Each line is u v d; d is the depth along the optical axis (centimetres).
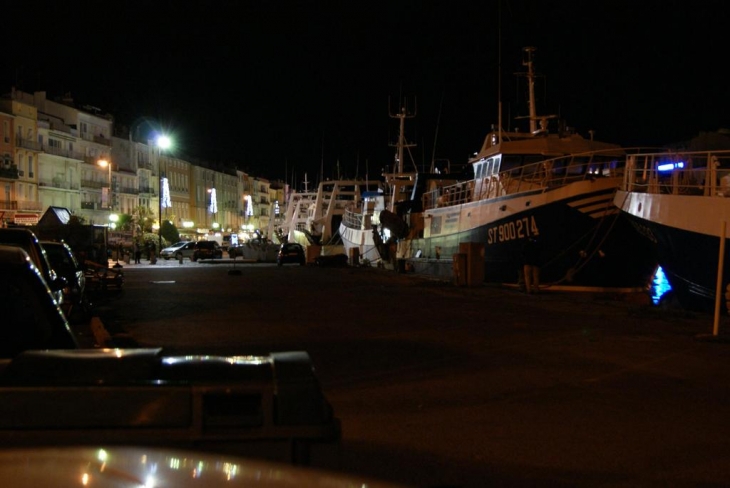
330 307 1867
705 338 1232
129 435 265
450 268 2830
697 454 636
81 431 264
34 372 292
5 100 6825
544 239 2223
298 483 201
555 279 2225
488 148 2653
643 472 589
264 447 274
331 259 4562
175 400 271
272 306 1905
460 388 895
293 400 278
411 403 820
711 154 1606
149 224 8762
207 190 12294
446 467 599
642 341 1248
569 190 2136
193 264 5619
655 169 1797
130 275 3556
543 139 2484
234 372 297
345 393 871
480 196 2644
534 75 2791
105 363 300
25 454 209
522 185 2444
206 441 269
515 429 713
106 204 7975
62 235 2939
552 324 1484
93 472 191
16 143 6856
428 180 3572
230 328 1456
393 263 3988
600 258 2125
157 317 1659
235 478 198
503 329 1416
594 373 984
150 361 304
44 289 479
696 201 1583
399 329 1429
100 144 8550
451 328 1438
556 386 905
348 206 5806
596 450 646
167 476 194
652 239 1792
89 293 2145
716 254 1546
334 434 283
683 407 799
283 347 1209
